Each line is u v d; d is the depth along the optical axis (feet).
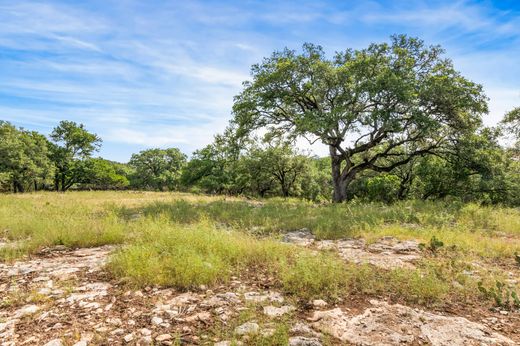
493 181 71.20
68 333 10.71
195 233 22.30
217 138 114.62
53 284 15.26
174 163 228.84
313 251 21.44
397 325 11.38
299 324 11.33
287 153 117.80
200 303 13.10
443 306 13.08
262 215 38.60
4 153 124.88
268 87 65.31
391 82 53.16
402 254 20.71
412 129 65.87
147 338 10.37
